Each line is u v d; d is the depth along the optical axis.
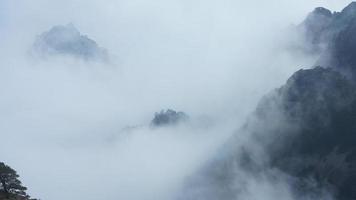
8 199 68.31
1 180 69.69
